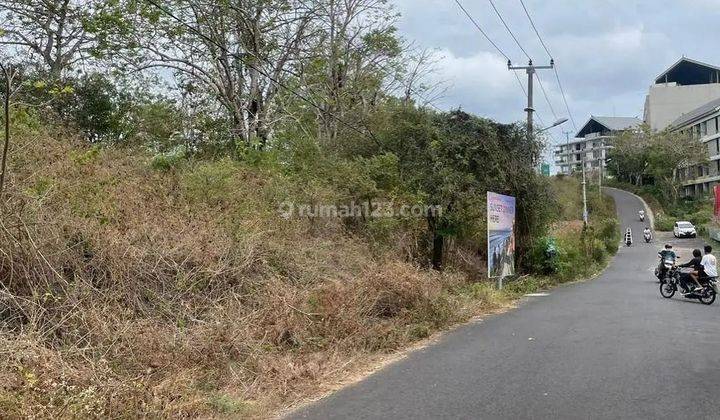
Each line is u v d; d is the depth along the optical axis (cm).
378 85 2505
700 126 7350
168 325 784
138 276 840
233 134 2059
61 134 1287
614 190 8544
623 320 1155
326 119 2256
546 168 2172
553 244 2227
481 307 1348
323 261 1188
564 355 816
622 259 4081
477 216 1789
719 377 686
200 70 2008
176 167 1357
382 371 759
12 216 738
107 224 873
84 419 505
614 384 655
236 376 684
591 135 10931
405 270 1158
